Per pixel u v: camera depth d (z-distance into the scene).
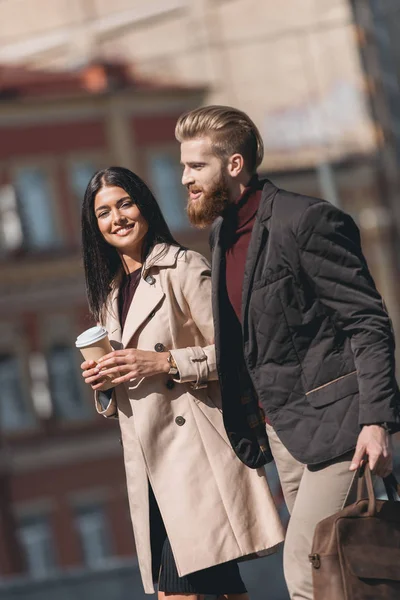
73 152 50.00
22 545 47.09
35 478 47.56
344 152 54.66
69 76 50.69
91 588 15.08
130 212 6.59
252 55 56.16
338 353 5.92
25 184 49.31
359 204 54.44
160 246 6.62
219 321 6.23
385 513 5.81
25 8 58.22
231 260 6.25
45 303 48.53
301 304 5.93
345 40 54.97
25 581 15.02
